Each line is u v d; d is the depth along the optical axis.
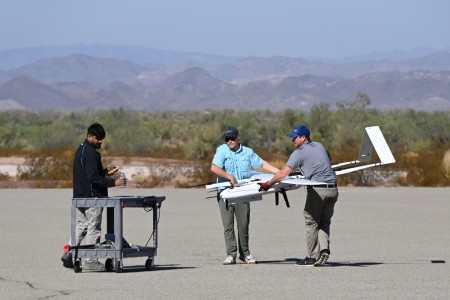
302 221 49.78
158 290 26.81
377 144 32.97
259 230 45.19
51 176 89.19
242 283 28.09
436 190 76.12
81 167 31.64
